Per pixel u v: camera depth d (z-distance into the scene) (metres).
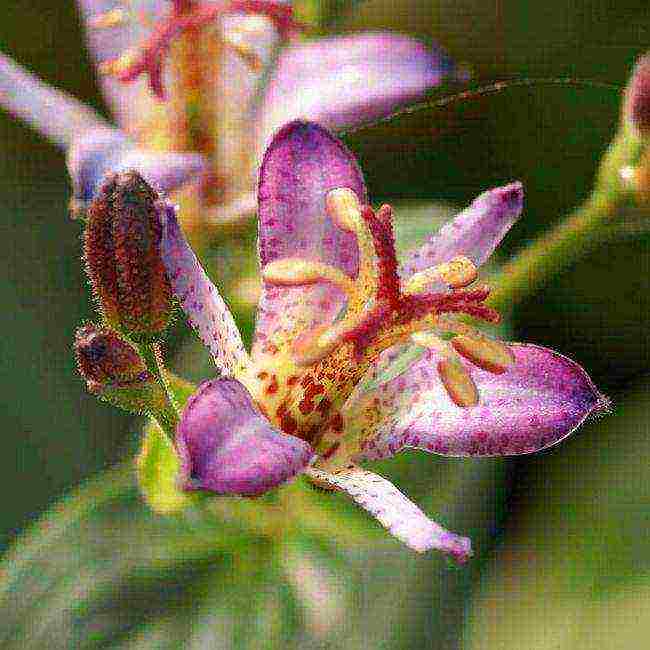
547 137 0.26
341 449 0.19
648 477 0.26
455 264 0.19
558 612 0.26
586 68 0.26
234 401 0.17
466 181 0.26
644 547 0.26
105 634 0.23
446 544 0.17
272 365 0.19
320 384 0.19
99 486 0.24
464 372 0.18
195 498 0.21
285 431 0.19
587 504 0.26
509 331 0.24
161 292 0.18
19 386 0.26
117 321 0.18
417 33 0.27
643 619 0.25
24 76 0.25
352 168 0.19
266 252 0.19
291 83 0.25
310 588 0.24
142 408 0.19
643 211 0.23
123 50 0.25
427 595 0.24
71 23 0.28
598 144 0.26
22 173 0.27
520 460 0.27
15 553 0.23
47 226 0.27
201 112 0.24
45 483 0.26
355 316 0.19
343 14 0.25
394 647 0.24
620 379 0.27
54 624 0.23
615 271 0.27
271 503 0.23
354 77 0.24
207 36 0.24
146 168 0.22
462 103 0.26
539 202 0.26
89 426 0.26
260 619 0.24
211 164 0.24
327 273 0.19
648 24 0.26
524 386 0.19
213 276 0.24
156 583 0.24
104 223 0.18
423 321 0.19
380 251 0.19
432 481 0.23
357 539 0.23
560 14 0.27
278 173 0.19
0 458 0.26
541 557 0.26
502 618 0.26
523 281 0.24
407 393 0.19
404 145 0.26
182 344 0.25
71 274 0.27
